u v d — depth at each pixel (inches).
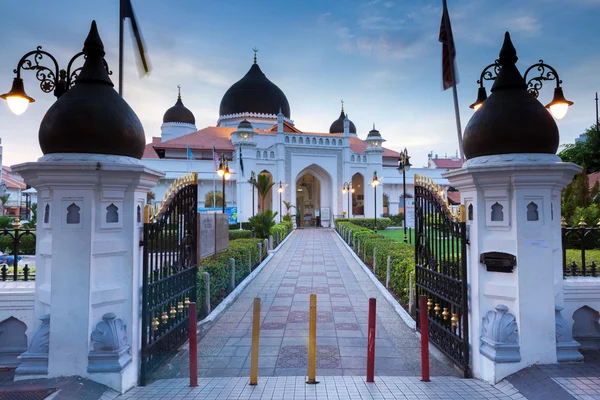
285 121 1531.7
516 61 180.4
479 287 172.4
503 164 160.4
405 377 175.6
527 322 161.9
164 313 200.4
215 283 318.3
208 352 220.7
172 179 1218.0
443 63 316.5
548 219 163.2
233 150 1322.6
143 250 172.2
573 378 150.7
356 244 705.6
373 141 1478.8
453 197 1429.6
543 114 168.4
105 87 166.4
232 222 1034.7
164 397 152.6
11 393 139.1
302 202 1691.7
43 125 156.9
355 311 308.0
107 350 153.3
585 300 194.4
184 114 1615.4
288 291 384.8
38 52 184.4
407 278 301.7
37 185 156.7
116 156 158.1
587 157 1052.5
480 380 169.2
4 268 198.2
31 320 183.8
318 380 171.8
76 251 151.3
